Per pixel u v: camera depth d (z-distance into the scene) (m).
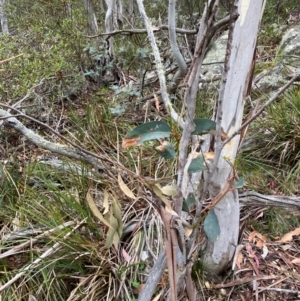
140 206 2.08
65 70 3.61
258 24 1.41
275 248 2.02
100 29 4.55
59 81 3.51
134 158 2.50
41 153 2.81
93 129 2.93
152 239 1.89
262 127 2.72
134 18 4.63
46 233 1.87
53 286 1.77
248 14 1.37
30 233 1.96
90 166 2.34
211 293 1.76
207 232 1.34
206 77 3.57
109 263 1.81
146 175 2.38
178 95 3.35
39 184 2.36
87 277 1.78
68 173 2.39
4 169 2.38
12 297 1.71
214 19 1.03
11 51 3.27
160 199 1.20
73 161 2.48
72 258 1.81
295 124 2.62
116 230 1.27
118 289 1.75
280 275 1.86
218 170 1.50
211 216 1.35
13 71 3.07
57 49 3.46
